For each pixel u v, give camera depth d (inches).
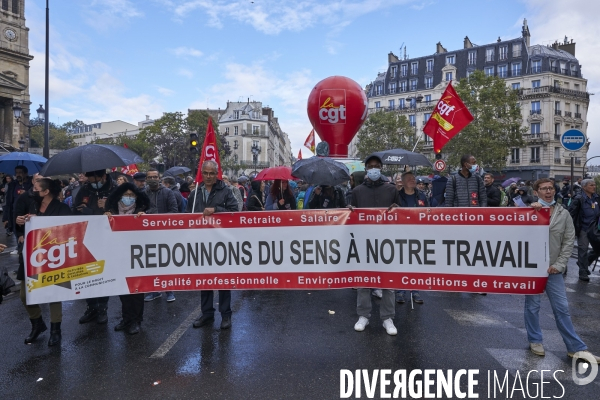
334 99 449.1
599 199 331.6
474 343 181.2
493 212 173.6
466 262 177.3
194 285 193.3
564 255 163.8
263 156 3481.8
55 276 179.5
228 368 156.2
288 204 315.9
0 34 2004.2
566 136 419.5
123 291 189.9
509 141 1740.9
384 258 186.1
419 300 247.4
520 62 2222.0
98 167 184.5
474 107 1681.8
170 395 136.6
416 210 182.2
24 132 2114.9
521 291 170.9
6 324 210.4
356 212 187.8
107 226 188.4
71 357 167.2
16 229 221.9
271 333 194.1
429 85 2496.3
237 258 192.4
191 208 202.8
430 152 2390.5
